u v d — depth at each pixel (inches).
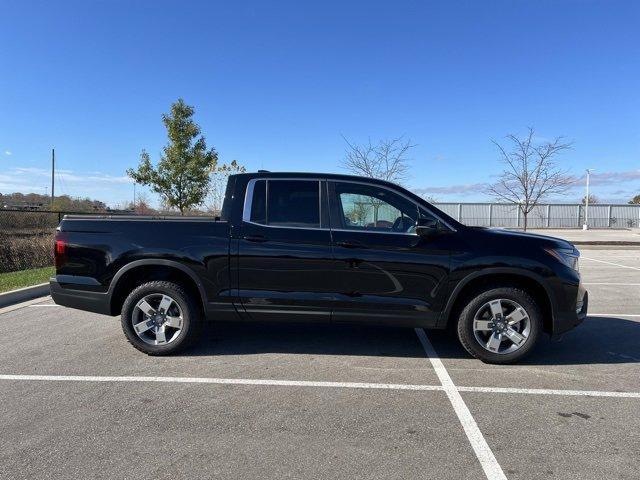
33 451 123.9
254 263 191.8
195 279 193.8
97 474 113.8
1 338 223.8
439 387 168.6
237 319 197.2
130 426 137.9
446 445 128.6
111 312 199.9
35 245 475.8
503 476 114.3
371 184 195.6
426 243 188.1
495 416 146.1
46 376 176.2
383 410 149.8
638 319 269.3
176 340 197.3
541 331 189.9
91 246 198.1
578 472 116.0
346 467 117.8
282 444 128.6
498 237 190.7
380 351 208.4
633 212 1847.9
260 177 198.7
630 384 172.4
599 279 423.2
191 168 769.6
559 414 147.7
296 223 193.3
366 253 187.9
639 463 120.2
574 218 1827.0
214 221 197.0
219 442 129.3
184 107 778.2
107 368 185.0
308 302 191.0
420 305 189.5
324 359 197.5
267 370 184.1
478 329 190.2
